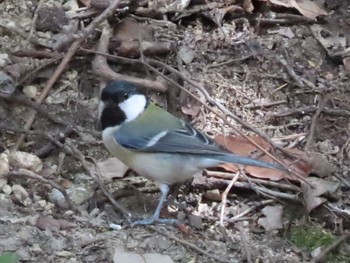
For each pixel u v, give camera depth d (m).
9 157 9.96
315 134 10.84
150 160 9.17
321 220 9.75
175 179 9.30
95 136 10.48
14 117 10.51
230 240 9.33
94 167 10.12
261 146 10.46
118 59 11.29
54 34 11.57
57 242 8.91
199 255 8.94
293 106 11.22
